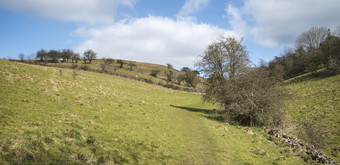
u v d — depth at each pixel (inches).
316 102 1346.0
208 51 1314.0
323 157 546.3
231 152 531.5
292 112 1226.6
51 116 540.1
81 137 445.4
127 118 733.9
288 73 3521.2
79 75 1518.2
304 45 3804.1
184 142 581.3
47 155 352.2
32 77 934.4
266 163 479.8
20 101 608.1
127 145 473.1
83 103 791.7
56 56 4303.6
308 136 737.0
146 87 2249.0
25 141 367.2
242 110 902.4
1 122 421.1
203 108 1542.8
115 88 1537.9
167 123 797.2
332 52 2647.6
